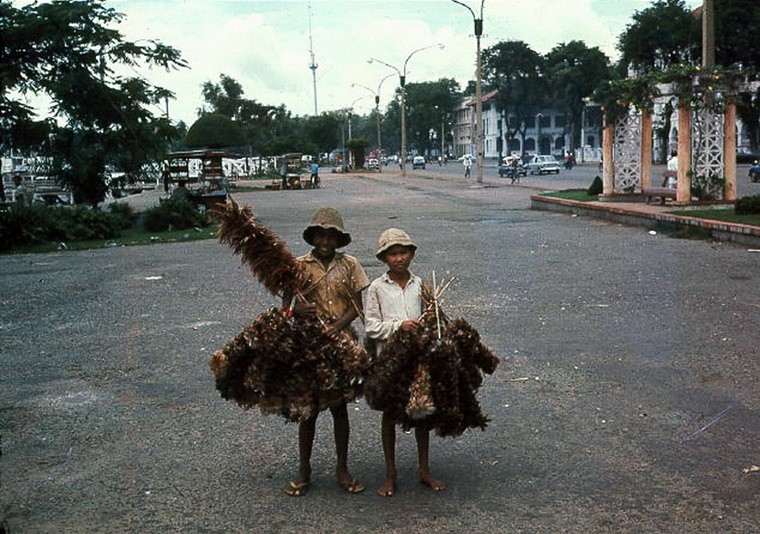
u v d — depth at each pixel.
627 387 6.55
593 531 4.10
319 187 50.09
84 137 27.81
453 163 126.44
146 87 27.22
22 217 19.88
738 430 5.49
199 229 23.14
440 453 5.23
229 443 5.52
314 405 4.43
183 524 4.30
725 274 11.98
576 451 5.20
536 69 115.06
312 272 4.61
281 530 4.20
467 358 4.49
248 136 89.12
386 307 4.57
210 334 8.94
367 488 4.71
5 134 26.41
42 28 24.34
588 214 23.14
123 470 5.08
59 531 4.23
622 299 10.27
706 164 21.38
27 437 5.73
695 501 4.41
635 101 23.22
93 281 13.46
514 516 4.29
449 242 17.30
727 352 7.51
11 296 12.14
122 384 7.05
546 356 7.60
